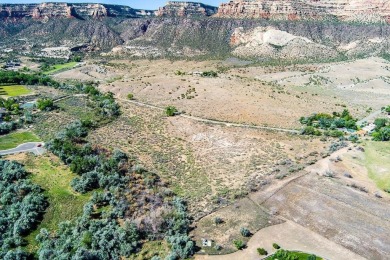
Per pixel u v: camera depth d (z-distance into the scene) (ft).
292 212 285.43
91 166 325.62
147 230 262.26
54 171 326.85
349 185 319.88
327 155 375.45
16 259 237.66
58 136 397.80
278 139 421.59
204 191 314.55
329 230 264.72
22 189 294.25
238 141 417.08
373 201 297.94
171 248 248.32
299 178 331.36
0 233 261.24
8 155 354.95
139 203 287.89
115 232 254.68
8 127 426.51
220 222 275.18
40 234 258.78
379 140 415.03
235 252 245.04
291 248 246.47
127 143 405.39
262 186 320.09
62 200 289.33
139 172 335.26
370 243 251.19
